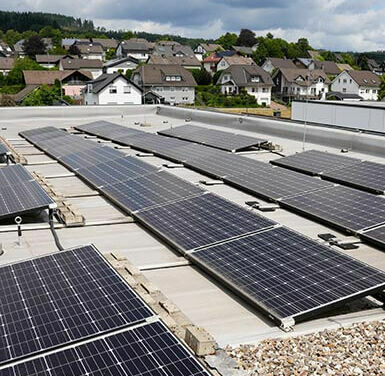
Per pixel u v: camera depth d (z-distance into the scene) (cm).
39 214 1791
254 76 11369
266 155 2878
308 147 3058
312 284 1132
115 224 1714
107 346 883
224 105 10350
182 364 821
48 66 14788
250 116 3819
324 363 929
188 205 1712
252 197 2044
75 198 2036
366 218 1630
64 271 1196
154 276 1312
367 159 2691
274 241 1359
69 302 1052
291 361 928
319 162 2425
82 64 13325
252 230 1448
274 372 897
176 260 1396
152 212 1712
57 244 1515
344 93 11812
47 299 1073
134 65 13088
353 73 11988
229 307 1154
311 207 1784
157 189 1945
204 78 12238
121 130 3659
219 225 1520
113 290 1083
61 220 1719
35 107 4509
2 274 1220
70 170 2519
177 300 1187
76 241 1568
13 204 1655
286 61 14475
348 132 2962
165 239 1501
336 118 3647
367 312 1141
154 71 10619
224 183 2253
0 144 2906
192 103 10544
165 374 797
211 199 1741
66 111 4591
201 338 940
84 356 859
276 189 2017
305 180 2078
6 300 1092
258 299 1104
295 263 1230
